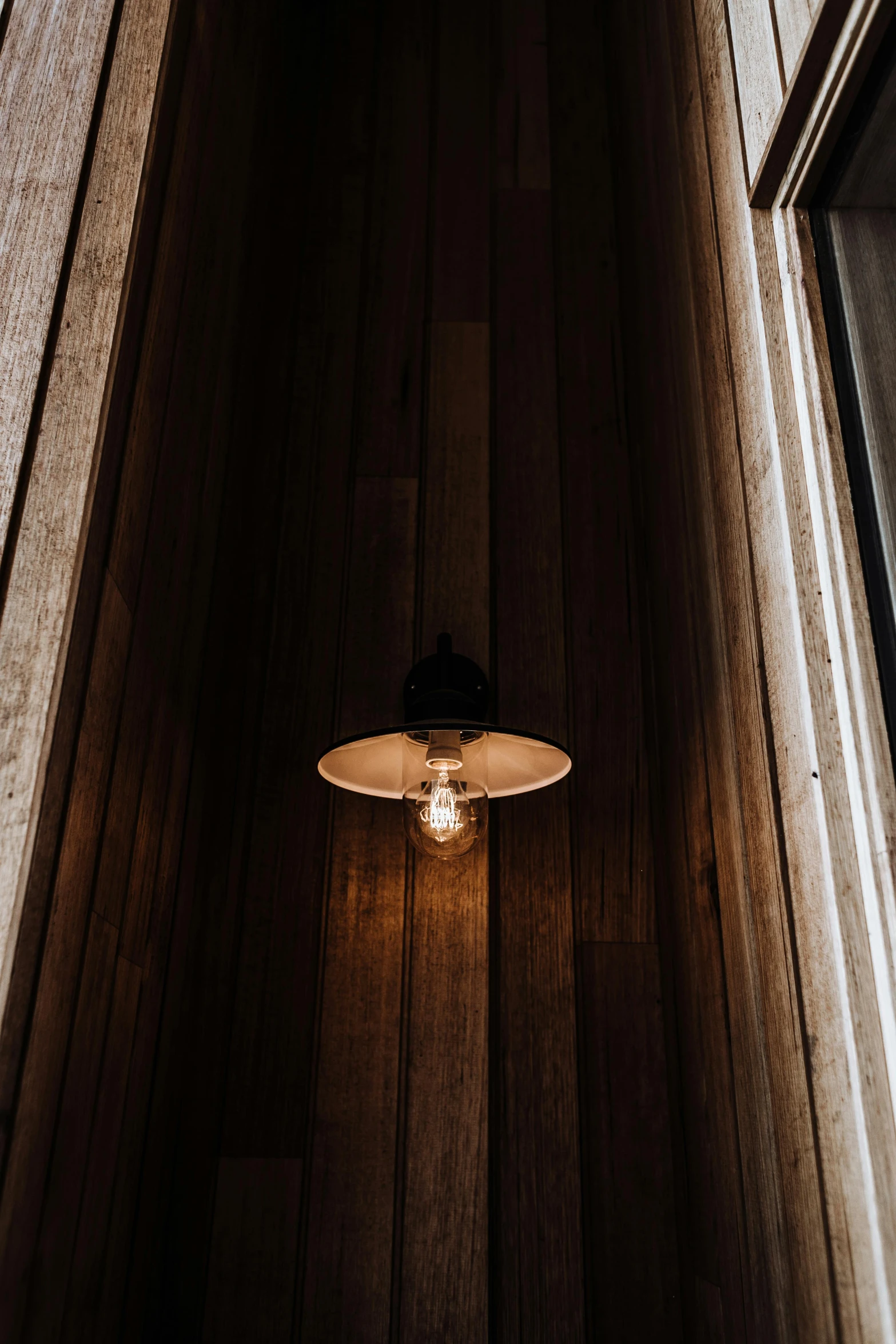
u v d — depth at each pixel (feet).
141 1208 3.87
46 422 3.16
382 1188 4.27
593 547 5.50
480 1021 4.56
